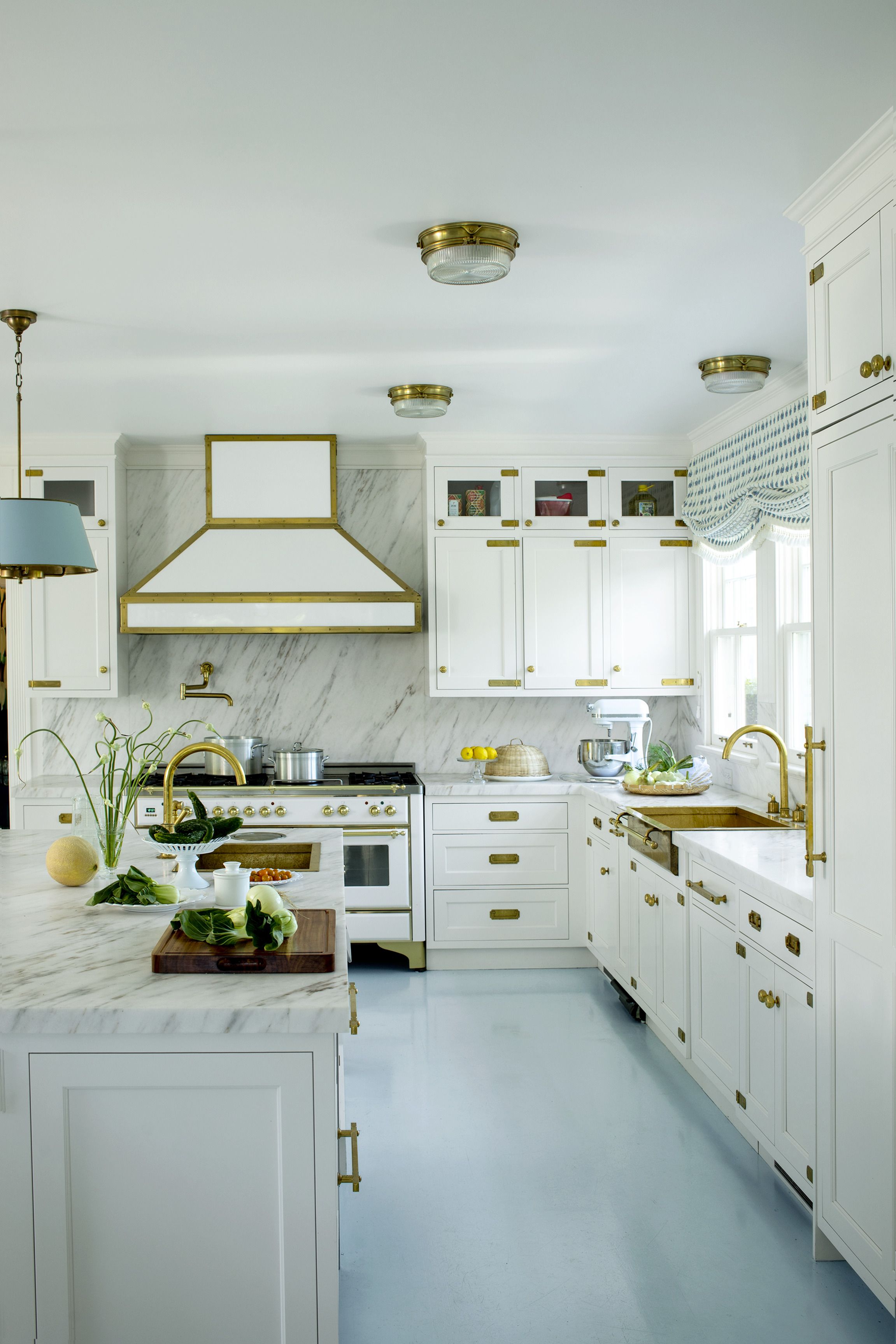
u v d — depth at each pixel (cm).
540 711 568
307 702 559
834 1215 243
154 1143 184
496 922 509
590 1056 391
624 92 207
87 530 511
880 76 203
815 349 251
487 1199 286
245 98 207
